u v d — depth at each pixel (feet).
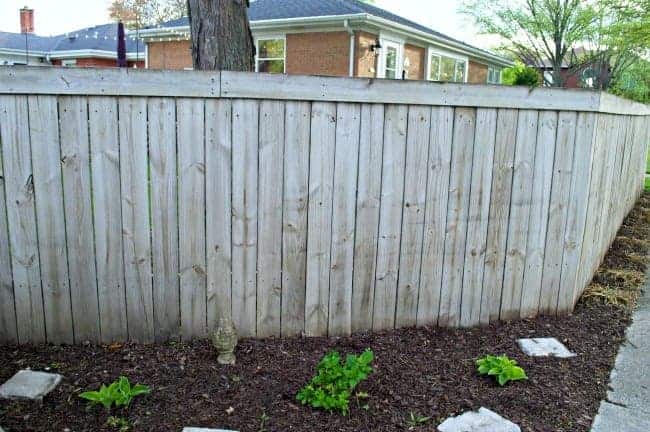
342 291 9.57
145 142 8.52
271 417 7.04
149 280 8.95
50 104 8.25
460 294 10.18
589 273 12.48
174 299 9.06
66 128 8.34
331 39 40.81
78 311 8.91
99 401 7.00
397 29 42.91
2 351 8.64
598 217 12.41
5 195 8.45
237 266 9.12
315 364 8.52
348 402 7.35
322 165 9.07
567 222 10.51
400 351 9.11
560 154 10.17
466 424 6.99
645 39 41.98
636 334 10.14
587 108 10.04
